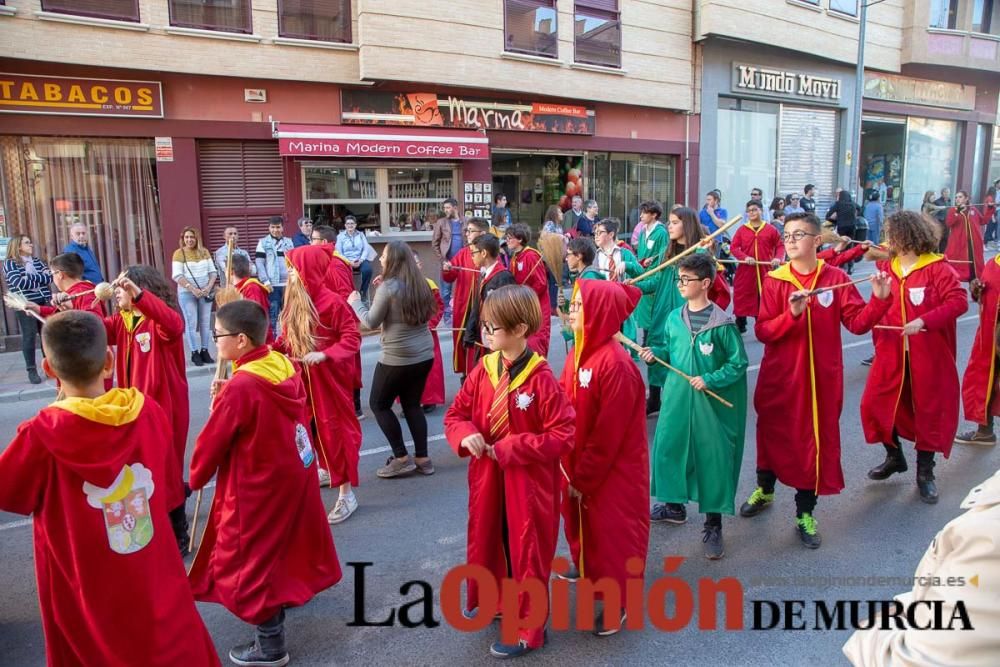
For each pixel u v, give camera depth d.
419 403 5.32
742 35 15.75
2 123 9.80
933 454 4.74
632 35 14.73
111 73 10.35
